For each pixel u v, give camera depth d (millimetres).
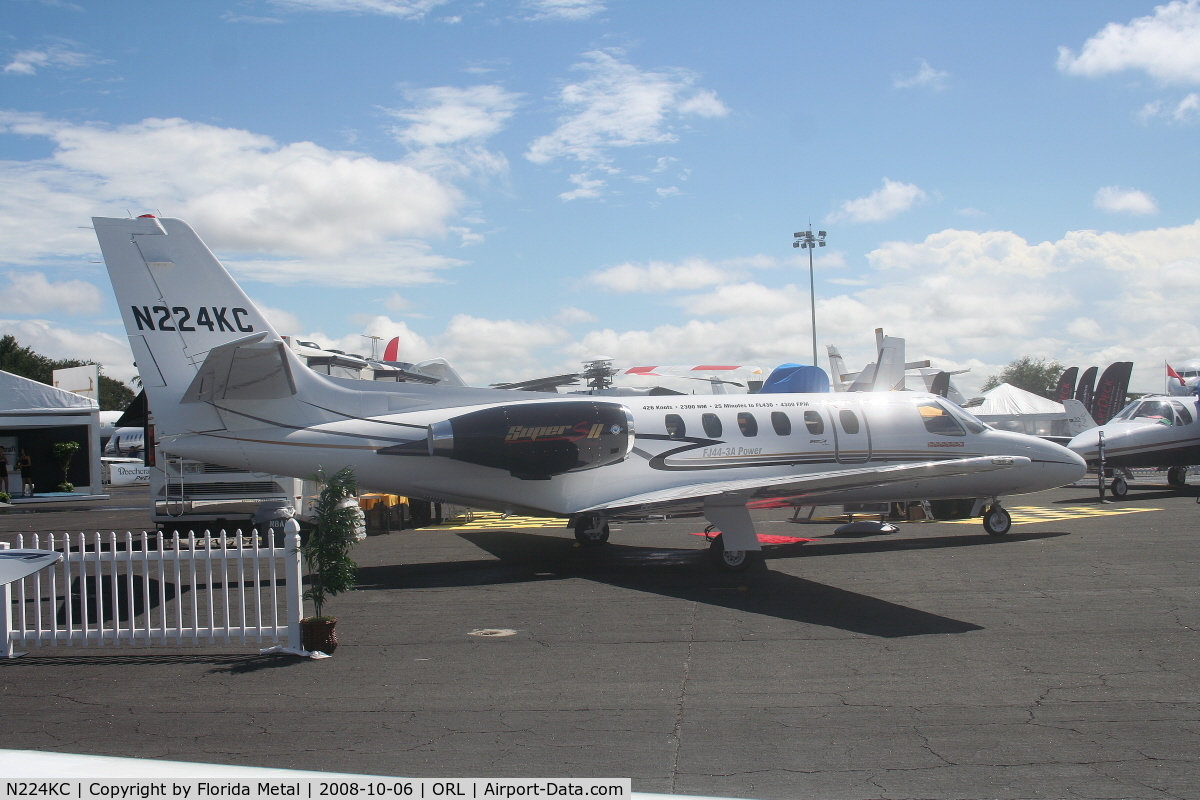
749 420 13867
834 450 14094
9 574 5723
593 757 5062
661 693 6328
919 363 33438
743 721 5668
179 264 11469
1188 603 9031
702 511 11961
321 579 7816
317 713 6008
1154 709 5766
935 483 14617
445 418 12453
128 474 45875
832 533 16375
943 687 6328
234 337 11664
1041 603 9211
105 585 12250
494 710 5996
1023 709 5809
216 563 14055
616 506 12469
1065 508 19703
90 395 35031
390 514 18609
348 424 12188
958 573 11227
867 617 8781
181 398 11430
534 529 18859
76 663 7531
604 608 9547
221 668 7312
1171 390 33781
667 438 13383
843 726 5531
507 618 9133
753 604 9602
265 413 11906
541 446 12094
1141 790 4500
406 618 9250
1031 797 4434
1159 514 17672
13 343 70688
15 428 31406
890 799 4430
